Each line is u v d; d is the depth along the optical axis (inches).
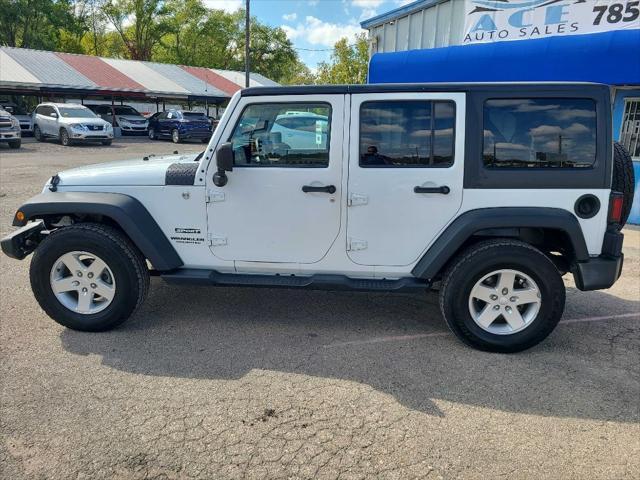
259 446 104.8
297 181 145.8
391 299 189.9
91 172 157.9
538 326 143.2
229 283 153.1
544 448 106.0
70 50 1931.6
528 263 139.3
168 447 104.0
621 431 112.1
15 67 1014.4
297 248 150.8
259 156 148.3
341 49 1562.5
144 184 151.8
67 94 1072.2
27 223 160.2
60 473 96.2
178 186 150.3
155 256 149.6
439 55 357.4
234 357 142.2
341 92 142.4
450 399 123.2
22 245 155.6
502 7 361.1
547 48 311.9
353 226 147.1
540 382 131.6
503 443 107.3
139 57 2101.4
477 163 140.6
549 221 137.7
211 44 2146.9
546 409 119.7
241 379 130.5
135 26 2055.9
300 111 144.9
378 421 114.0
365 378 132.1
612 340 157.9
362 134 143.5
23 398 119.6
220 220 151.3
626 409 120.3
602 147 137.8
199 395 122.6
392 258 148.5
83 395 121.4
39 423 110.4
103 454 101.5
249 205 148.9
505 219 138.9
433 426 112.6
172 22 2049.7
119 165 166.6
